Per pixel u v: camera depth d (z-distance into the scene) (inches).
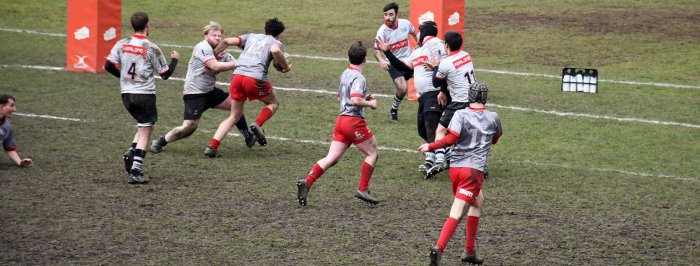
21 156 1408.7
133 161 1273.4
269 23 1412.4
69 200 1184.8
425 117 1336.1
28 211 1131.9
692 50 2497.5
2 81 2017.7
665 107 1845.5
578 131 1632.6
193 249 1005.8
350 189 1264.8
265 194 1231.5
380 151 1486.2
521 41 2664.9
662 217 1152.8
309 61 2393.0
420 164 1411.2
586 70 1996.8
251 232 1069.1
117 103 1829.5
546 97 1946.4
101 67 2169.0
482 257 997.2
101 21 2149.4
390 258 987.3
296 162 1408.7
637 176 1346.0
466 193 943.7
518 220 1133.7
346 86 1145.4
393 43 1697.8
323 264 964.0
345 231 1080.2
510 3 3253.0
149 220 1107.9
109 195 1211.9
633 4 3186.5
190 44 2625.5
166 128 1617.9
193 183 1279.5
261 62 1402.6
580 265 975.6
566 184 1300.4
